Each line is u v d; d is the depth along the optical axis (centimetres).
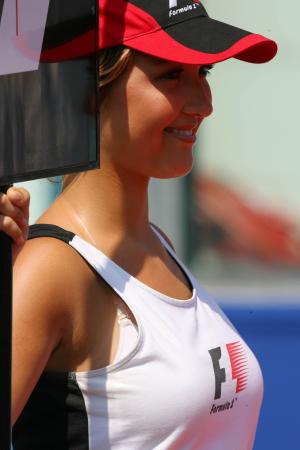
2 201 596
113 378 701
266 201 1744
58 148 626
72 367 709
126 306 721
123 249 761
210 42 738
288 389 1644
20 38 603
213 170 1747
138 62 736
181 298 788
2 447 594
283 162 1734
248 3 1694
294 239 1736
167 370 711
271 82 1714
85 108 642
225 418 756
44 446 713
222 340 770
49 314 692
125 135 746
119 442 701
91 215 759
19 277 696
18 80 601
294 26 1692
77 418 704
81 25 641
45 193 1603
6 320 596
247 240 1750
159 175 762
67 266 705
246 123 1731
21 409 686
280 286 1728
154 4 741
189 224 1759
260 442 1633
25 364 680
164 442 709
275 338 1656
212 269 1755
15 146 601
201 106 751
